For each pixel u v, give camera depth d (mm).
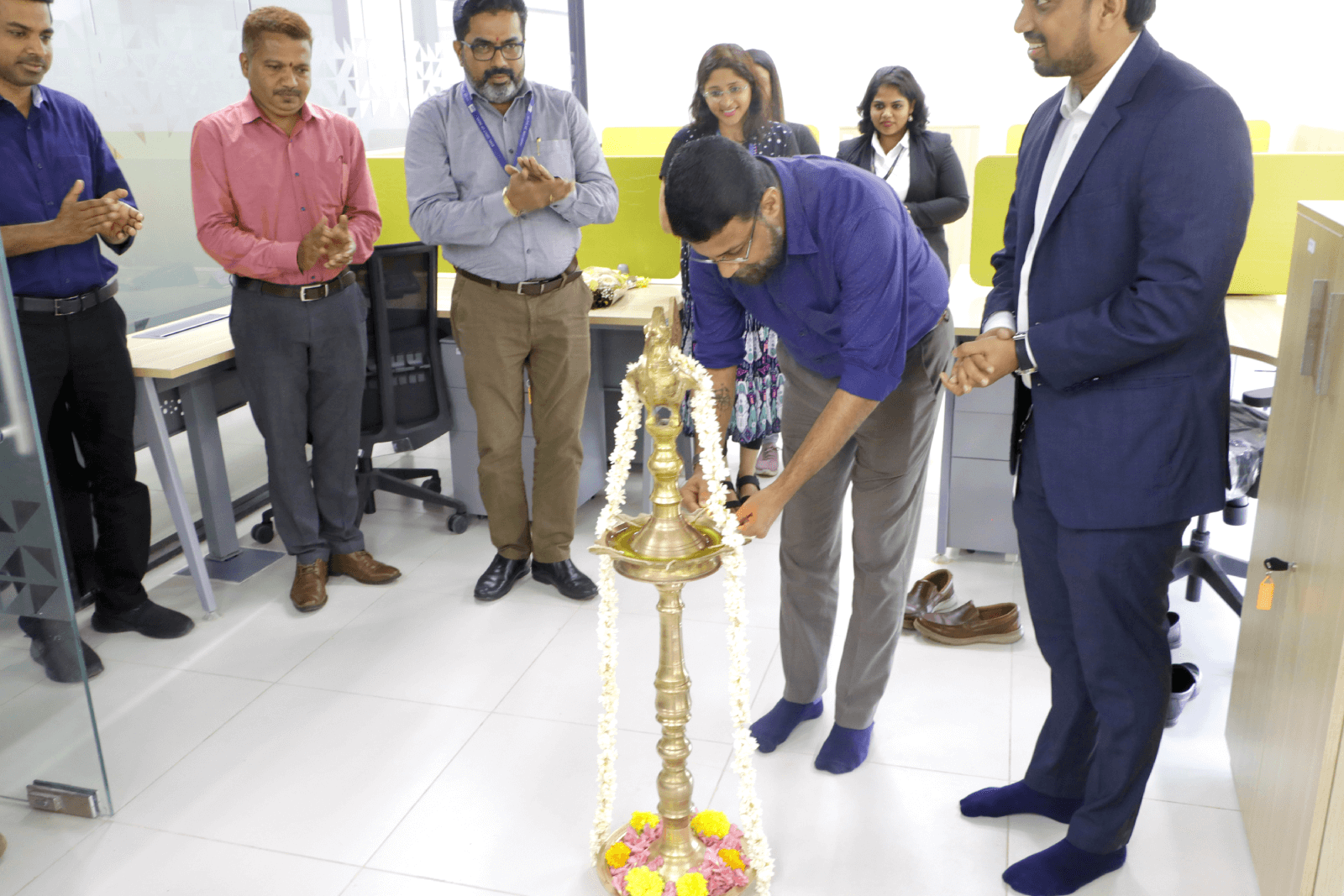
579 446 2951
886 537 2035
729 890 1777
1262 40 6090
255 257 2654
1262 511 1981
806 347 1915
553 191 2561
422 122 2693
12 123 2418
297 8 4258
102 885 1892
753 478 3637
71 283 2502
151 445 2807
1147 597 1673
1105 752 1755
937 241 3678
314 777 2193
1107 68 1498
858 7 6742
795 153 3184
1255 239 3088
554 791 2125
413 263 3227
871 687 2150
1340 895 1412
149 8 3602
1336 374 1486
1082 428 1612
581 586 2973
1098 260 1554
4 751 2082
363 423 3303
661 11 7066
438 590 3072
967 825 1996
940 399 2018
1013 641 2656
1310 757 1485
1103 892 1805
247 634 2830
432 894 1844
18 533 1889
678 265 3742
